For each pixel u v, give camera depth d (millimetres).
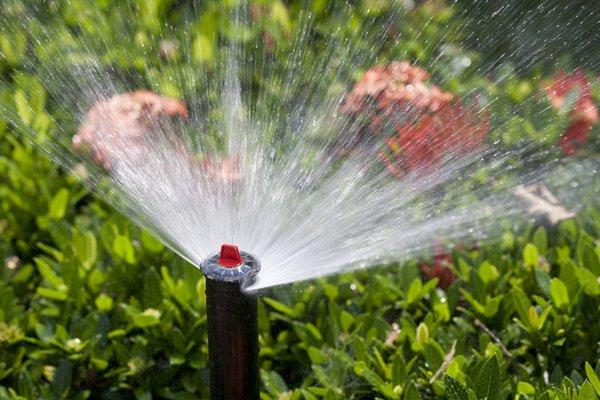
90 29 6520
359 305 5082
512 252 5543
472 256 5352
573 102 6078
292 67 6070
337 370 4465
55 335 4738
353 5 6652
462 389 3564
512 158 5719
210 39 6457
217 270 3186
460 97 5863
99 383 4840
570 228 5559
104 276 5195
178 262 5141
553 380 4281
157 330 4793
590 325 4730
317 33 6480
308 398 4266
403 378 4258
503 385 4305
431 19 6555
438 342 4648
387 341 4750
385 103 5340
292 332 4957
